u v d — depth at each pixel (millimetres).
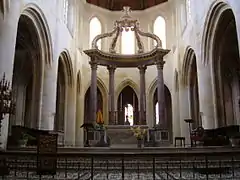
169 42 29016
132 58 24094
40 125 18391
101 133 19344
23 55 23688
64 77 24375
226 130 16203
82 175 9180
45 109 18703
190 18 22016
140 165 10586
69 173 9672
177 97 26875
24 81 25484
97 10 31016
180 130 24984
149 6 31609
